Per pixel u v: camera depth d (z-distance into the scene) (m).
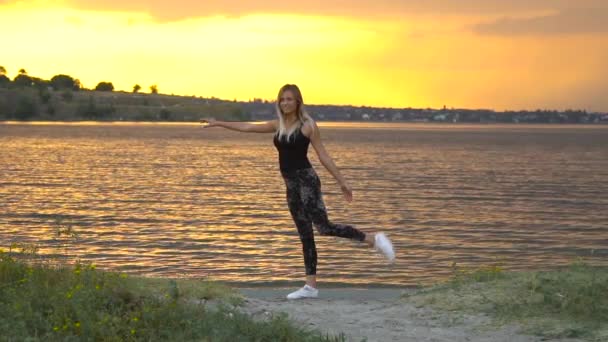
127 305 6.05
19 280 6.32
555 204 29.12
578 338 5.94
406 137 141.25
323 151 7.28
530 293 6.98
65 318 5.54
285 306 7.20
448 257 16.53
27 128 162.12
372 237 7.52
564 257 16.91
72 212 24.19
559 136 168.50
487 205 28.52
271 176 42.59
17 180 36.97
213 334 5.54
